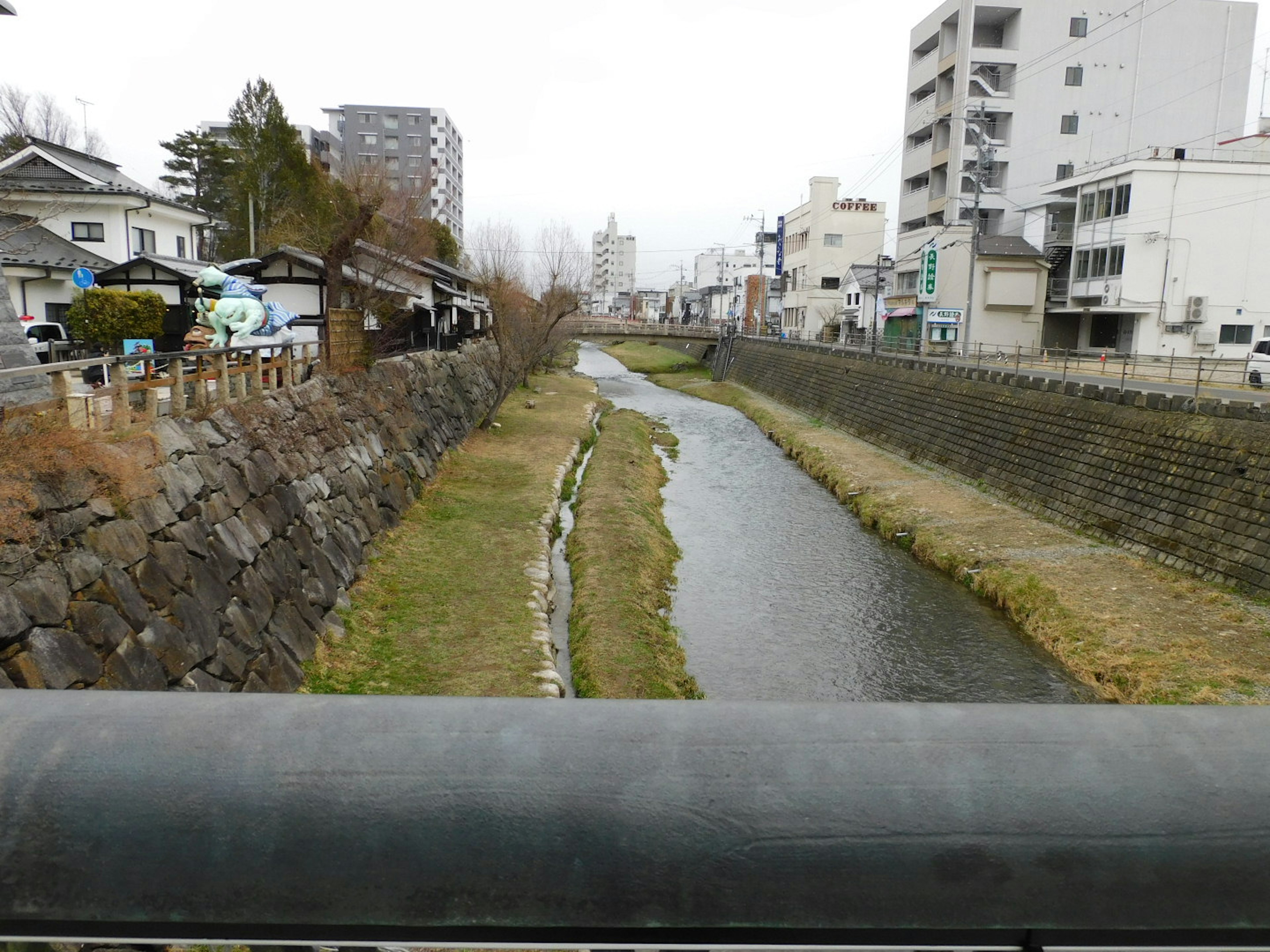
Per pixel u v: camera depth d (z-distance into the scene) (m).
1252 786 1.02
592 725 1.05
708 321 99.06
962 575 16.84
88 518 7.43
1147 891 1.00
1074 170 45.50
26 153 24.88
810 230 65.25
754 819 0.99
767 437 35.00
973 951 1.03
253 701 1.09
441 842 0.98
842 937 1.01
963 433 25.03
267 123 31.84
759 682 12.47
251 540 10.20
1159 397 17.67
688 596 15.96
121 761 1.00
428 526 16.81
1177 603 13.95
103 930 1.01
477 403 29.55
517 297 29.47
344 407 16.17
